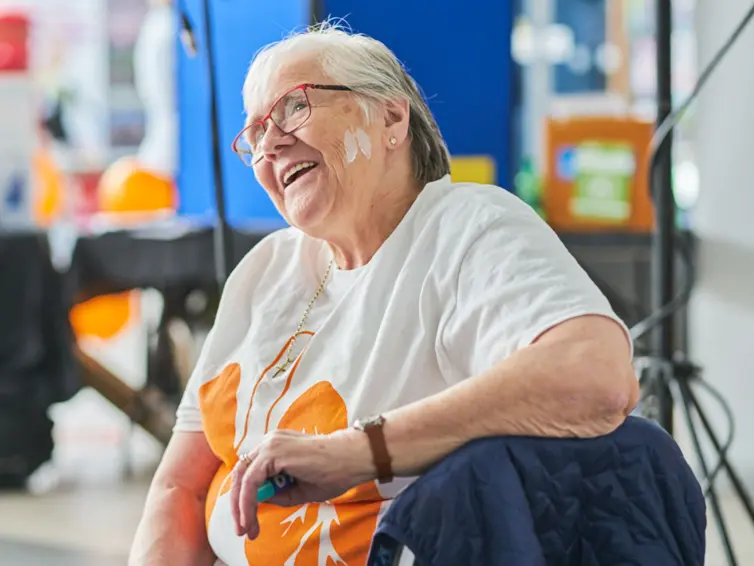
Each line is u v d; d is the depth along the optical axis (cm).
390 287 183
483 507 147
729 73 482
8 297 490
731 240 482
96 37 721
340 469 155
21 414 506
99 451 641
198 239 464
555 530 150
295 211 190
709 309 491
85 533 433
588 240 442
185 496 205
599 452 152
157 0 700
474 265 170
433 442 154
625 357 157
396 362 176
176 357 530
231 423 196
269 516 185
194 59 451
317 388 183
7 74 548
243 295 209
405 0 423
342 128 188
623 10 645
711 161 489
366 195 190
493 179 435
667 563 151
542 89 645
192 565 200
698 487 157
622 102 629
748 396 477
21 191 548
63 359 500
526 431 152
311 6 411
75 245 486
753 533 394
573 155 453
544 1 648
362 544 175
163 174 535
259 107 193
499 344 161
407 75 198
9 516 464
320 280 202
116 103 712
